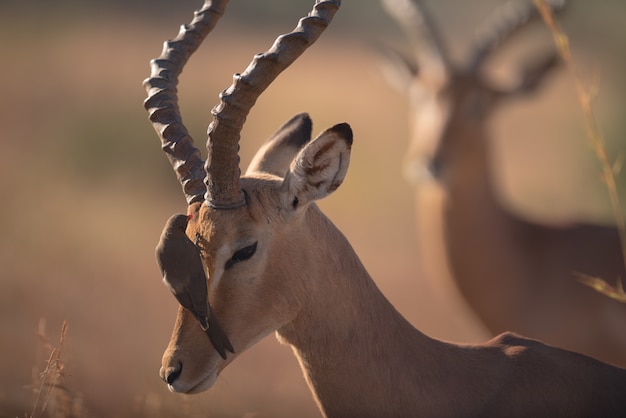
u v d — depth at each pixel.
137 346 11.93
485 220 12.18
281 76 39.00
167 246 6.07
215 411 8.74
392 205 25.78
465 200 12.38
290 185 6.41
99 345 11.54
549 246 11.80
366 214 24.64
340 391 6.62
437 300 17.33
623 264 11.29
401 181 27.86
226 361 6.45
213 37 46.09
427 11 14.66
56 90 31.33
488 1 55.00
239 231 6.32
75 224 18.95
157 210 22.36
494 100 13.67
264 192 6.46
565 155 26.16
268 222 6.41
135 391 9.48
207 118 26.94
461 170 12.60
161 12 49.91
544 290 11.66
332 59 44.69
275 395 10.53
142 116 26.20
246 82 6.14
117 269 15.84
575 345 11.45
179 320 6.41
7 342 10.72
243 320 6.43
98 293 13.78
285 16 54.91
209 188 6.35
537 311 11.67
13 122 27.64
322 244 6.59
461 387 6.61
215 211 6.34
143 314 13.60
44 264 14.96
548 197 22.33
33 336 11.05
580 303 11.40
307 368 6.68
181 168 6.62
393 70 15.24
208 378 6.40
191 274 6.06
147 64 37.31
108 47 39.47
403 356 6.65
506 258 11.94
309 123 7.34
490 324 12.09
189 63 38.16
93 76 34.06
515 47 44.12
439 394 6.58
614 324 11.21
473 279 12.12
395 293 17.77
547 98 37.94
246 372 11.89
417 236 22.86
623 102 20.91
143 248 18.38
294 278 6.48
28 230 17.58
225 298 6.37
